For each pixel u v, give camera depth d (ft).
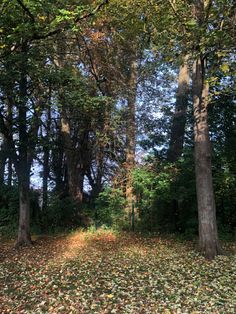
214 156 53.57
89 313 22.50
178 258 37.17
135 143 69.46
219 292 25.88
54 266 35.99
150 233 55.72
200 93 39.04
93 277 31.12
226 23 26.37
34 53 45.98
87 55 69.56
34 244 50.60
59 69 51.37
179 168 55.52
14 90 46.83
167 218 57.82
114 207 62.64
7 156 53.31
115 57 70.38
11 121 49.06
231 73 25.44
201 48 26.43
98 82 66.39
